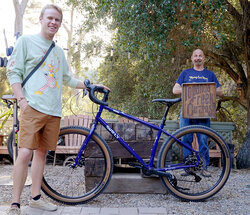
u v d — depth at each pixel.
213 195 3.11
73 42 8.63
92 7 7.55
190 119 3.82
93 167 3.15
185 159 3.18
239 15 6.09
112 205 2.94
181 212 2.73
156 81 6.93
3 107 7.41
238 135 8.36
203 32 5.84
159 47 5.21
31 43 2.59
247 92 6.66
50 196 2.90
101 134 3.34
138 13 4.80
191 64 7.04
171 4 4.72
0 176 4.30
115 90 8.55
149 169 3.02
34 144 2.55
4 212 2.61
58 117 2.72
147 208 2.79
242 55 7.07
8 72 2.52
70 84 2.99
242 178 4.55
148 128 3.36
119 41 5.84
